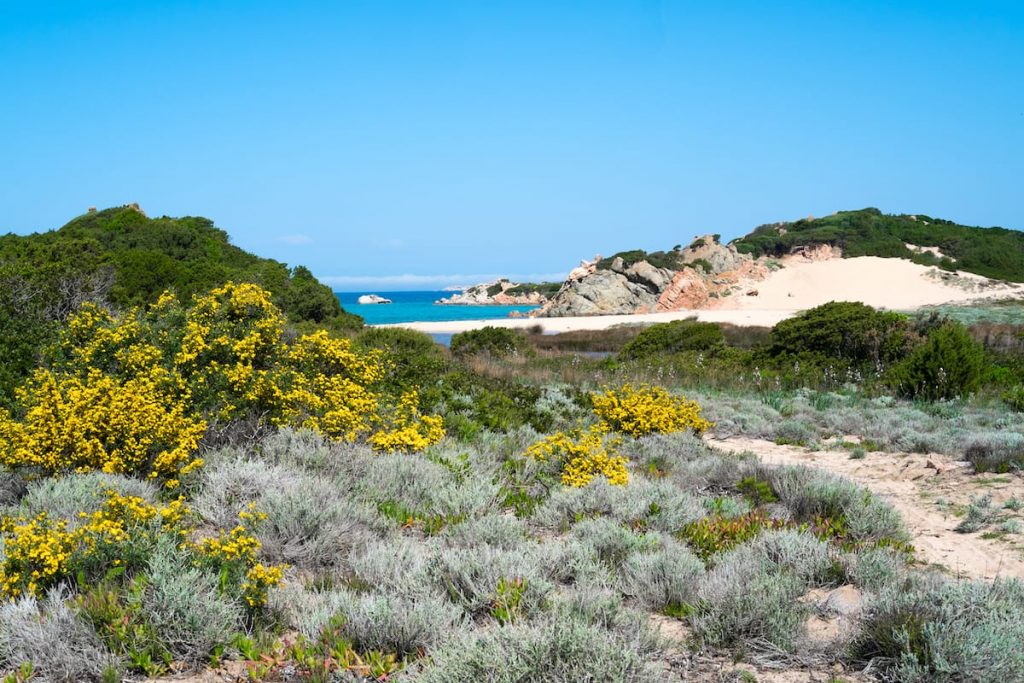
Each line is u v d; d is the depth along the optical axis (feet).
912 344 68.64
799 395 58.13
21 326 36.22
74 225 180.24
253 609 14.93
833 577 18.39
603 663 12.16
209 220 198.90
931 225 438.40
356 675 12.92
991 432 39.68
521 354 85.35
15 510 20.35
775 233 420.36
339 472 25.94
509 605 15.26
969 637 13.05
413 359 51.11
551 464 28.78
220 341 30.76
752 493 27.27
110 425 23.29
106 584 14.64
